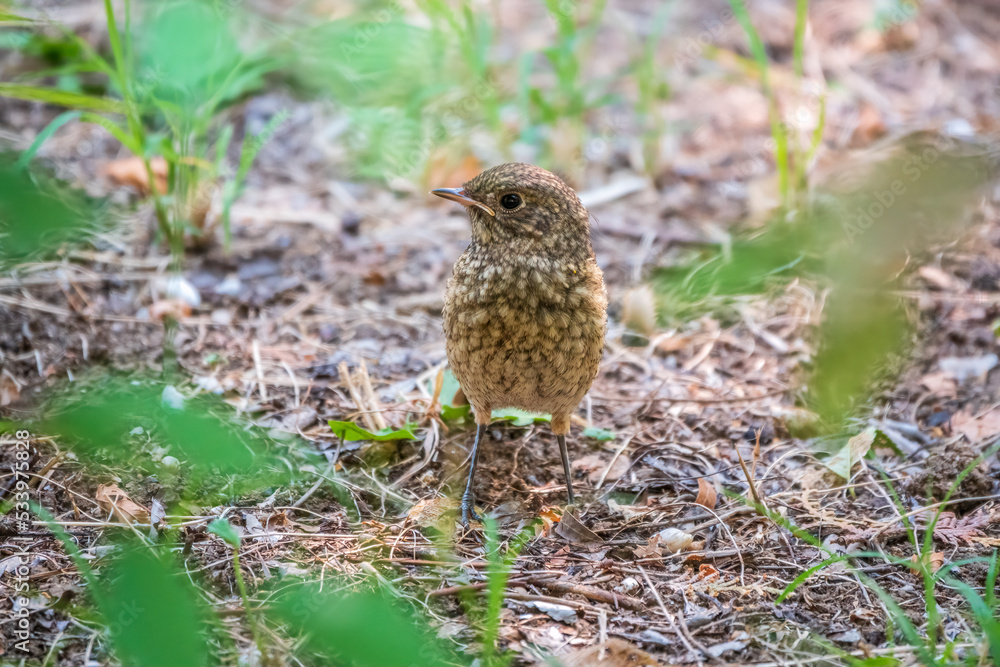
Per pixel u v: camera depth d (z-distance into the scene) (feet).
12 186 9.52
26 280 34.53
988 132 42.88
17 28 44.98
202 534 23.34
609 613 21.40
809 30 52.29
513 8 56.95
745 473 25.12
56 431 9.46
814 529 24.71
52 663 19.06
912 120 46.03
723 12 55.11
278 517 24.35
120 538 22.97
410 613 20.93
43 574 21.30
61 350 31.24
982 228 37.70
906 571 22.91
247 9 49.44
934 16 55.06
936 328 33.32
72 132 44.47
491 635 18.52
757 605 21.59
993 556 21.65
